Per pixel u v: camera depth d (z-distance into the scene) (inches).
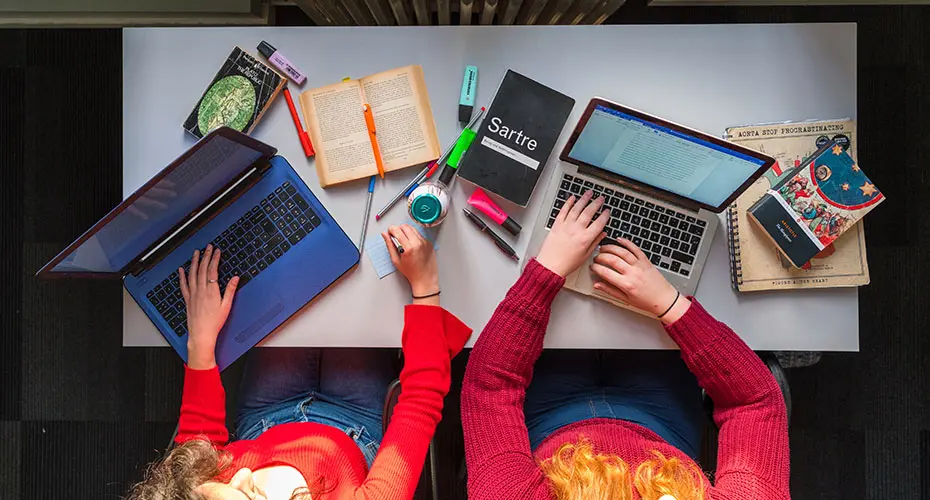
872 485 55.5
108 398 56.4
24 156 56.4
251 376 42.9
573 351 43.1
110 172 56.3
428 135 36.9
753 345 37.3
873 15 54.8
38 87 56.1
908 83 55.1
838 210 35.2
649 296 35.2
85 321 56.4
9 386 56.7
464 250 37.4
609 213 36.3
